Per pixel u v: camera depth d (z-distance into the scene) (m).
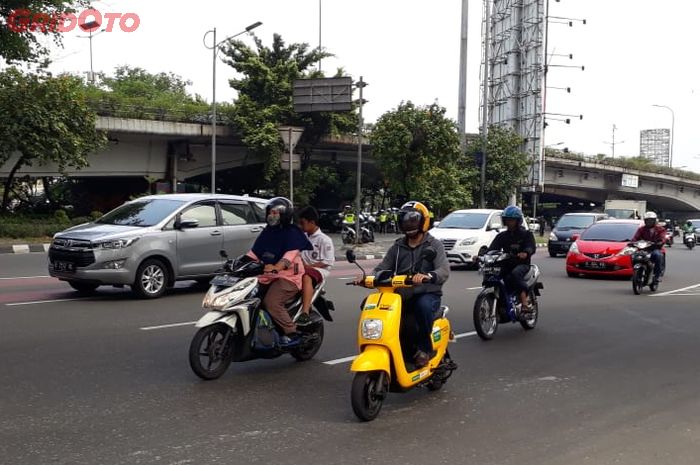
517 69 46.22
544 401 6.02
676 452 4.74
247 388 6.29
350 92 29.44
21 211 32.62
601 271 16.84
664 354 8.11
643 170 59.31
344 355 7.77
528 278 9.43
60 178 35.53
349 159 44.06
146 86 57.97
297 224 7.68
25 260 18.67
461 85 33.28
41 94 25.67
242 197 13.11
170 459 4.43
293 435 4.98
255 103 36.25
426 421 5.38
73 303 11.01
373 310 5.44
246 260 6.89
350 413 5.57
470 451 4.70
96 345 7.89
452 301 12.49
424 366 5.86
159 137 34.75
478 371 7.16
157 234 11.52
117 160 34.06
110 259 11.00
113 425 5.11
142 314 10.02
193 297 11.87
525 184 43.78
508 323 10.30
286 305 6.96
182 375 6.66
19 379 6.36
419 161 31.50
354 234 27.94
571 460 4.55
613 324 10.26
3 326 8.93
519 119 46.00
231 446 4.71
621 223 18.36
